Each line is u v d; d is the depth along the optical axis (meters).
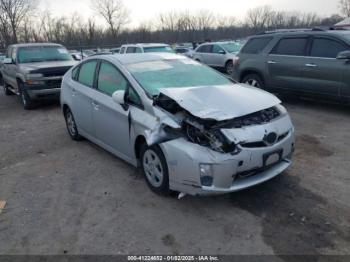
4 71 11.79
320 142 5.53
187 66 5.02
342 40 6.94
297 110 7.76
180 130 3.53
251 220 3.41
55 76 9.17
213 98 3.78
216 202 3.77
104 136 4.96
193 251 3.02
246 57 9.00
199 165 3.34
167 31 51.03
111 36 47.06
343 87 6.87
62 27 46.66
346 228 3.21
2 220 3.69
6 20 44.19
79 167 5.00
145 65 4.71
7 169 5.15
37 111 9.38
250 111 3.58
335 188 3.97
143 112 3.97
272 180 4.22
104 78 4.94
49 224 3.56
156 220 3.51
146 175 4.11
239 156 3.34
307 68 7.48
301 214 3.47
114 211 3.72
